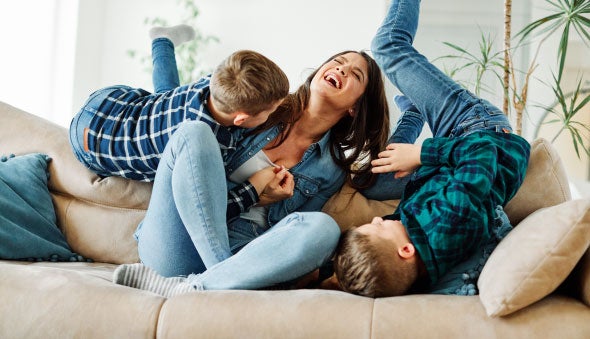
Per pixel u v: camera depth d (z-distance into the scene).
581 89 4.14
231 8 4.90
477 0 4.44
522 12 4.37
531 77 4.23
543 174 1.68
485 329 1.22
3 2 4.03
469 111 1.83
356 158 1.97
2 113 2.15
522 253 1.25
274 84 1.59
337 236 1.50
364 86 1.96
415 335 1.23
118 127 1.83
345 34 4.77
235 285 1.46
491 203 1.52
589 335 1.19
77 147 1.91
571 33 4.18
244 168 1.83
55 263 1.88
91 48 4.66
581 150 4.09
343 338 1.25
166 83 2.39
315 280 1.66
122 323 1.33
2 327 1.37
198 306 1.32
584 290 1.26
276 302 1.31
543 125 4.19
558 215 1.26
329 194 1.99
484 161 1.52
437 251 1.46
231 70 1.59
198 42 4.88
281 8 4.86
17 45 4.14
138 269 1.50
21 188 1.95
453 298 1.31
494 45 4.38
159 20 4.88
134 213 2.03
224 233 1.56
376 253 1.41
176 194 1.53
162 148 1.75
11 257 1.83
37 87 4.29
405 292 1.46
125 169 1.88
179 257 1.65
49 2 4.33
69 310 1.35
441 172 1.64
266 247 1.46
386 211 1.94
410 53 1.97
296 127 1.93
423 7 4.48
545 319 1.22
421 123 2.10
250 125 1.69
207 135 1.53
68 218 2.04
